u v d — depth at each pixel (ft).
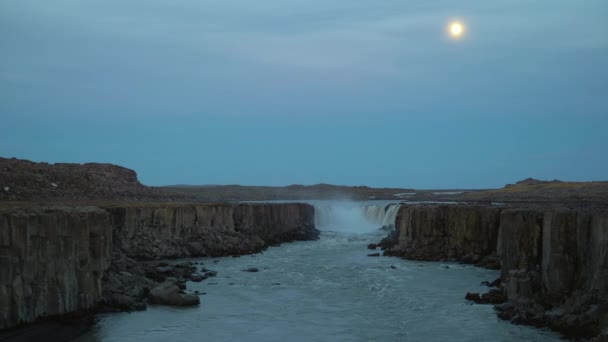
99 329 136.36
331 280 196.75
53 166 349.61
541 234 148.05
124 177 400.67
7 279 118.01
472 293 165.68
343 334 136.46
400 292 176.76
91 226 143.13
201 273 206.80
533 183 571.69
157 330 137.90
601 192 417.69
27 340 117.08
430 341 129.90
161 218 247.91
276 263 234.38
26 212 127.03
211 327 141.49
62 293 131.64
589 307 122.83
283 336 135.33
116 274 165.58
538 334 128.26
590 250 127.85
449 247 238.68
